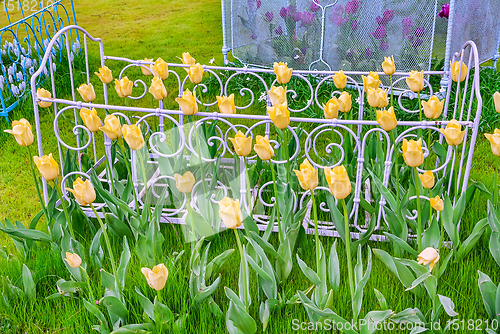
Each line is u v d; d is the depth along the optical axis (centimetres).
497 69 673
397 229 268
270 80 588
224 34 677
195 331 229
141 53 809
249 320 214
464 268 261
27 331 237
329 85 571
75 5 1197
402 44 545
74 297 252
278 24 633
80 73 653
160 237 273
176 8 1157
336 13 575
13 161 445
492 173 401
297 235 260
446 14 515
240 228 304
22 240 291
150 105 562
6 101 534
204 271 245
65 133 491
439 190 289
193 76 304
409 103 519
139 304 244
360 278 230
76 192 209
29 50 595
